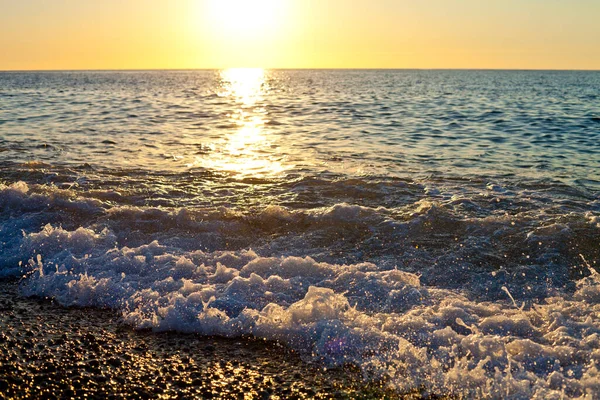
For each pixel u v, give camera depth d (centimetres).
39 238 561
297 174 909
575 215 630
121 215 648
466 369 339
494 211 682
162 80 8562
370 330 384
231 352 381
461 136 1507
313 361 367
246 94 4031
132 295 455
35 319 429
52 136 1411
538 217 628
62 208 674
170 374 354
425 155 1158
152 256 529
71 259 520
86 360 369
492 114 2166
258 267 500
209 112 2333
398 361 355
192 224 625
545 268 505
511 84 6228
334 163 1044
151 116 2106
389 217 636
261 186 822
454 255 536
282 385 342
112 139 1377
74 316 434
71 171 920
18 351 379
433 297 441
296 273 489
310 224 624
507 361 344
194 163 1030
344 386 339
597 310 408
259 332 400
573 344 361
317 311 407
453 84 6297
